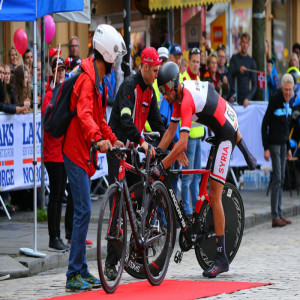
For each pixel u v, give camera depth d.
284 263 16.75
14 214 22.42
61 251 16.98
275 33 47.25
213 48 36.28
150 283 13.34
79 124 13.04
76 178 13.02
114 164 14.80
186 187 21.33
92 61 13.18
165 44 31.42
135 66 33.03
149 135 14.13
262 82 31.33
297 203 27.16
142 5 33.38
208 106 14.37
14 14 16.19
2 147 21.33
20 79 22.73
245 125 29.30
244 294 12.63
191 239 14.59
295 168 30.19
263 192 30.05
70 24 32.84
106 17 35.34
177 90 14.27
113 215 12.77
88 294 12.60
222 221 14.82
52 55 20.47
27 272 15.66
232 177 29.52
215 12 36.06
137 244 13.08
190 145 21.14
